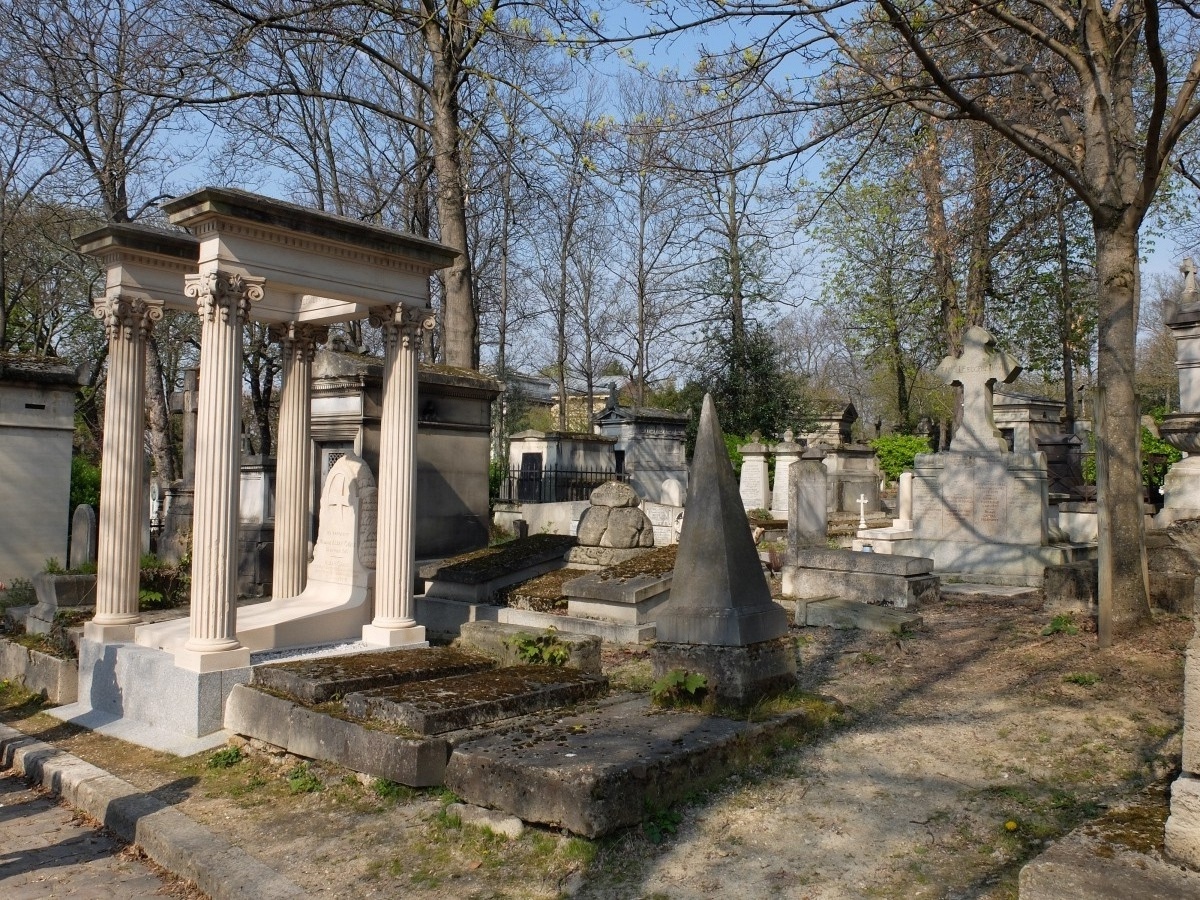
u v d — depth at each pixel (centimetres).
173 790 609
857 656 829
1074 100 1027
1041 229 1616
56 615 979
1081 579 986
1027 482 1348
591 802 448
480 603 1076
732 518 646
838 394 6462
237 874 467
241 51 1459
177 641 779
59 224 2492
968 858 426
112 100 1922
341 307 928
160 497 2148
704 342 3725
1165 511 1294
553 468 2414
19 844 565
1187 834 306
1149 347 4619
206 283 738
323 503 972
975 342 1443
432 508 1411
